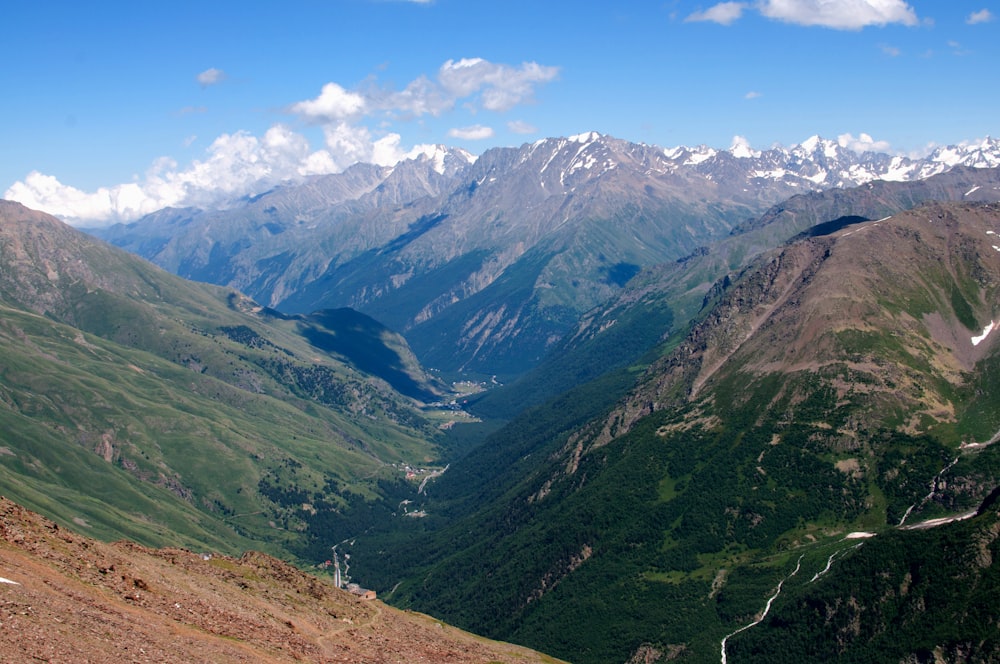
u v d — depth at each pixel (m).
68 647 83.44
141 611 105.19
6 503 121.31
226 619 118.75
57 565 106.94
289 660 111.62
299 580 164.75
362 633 146.25
